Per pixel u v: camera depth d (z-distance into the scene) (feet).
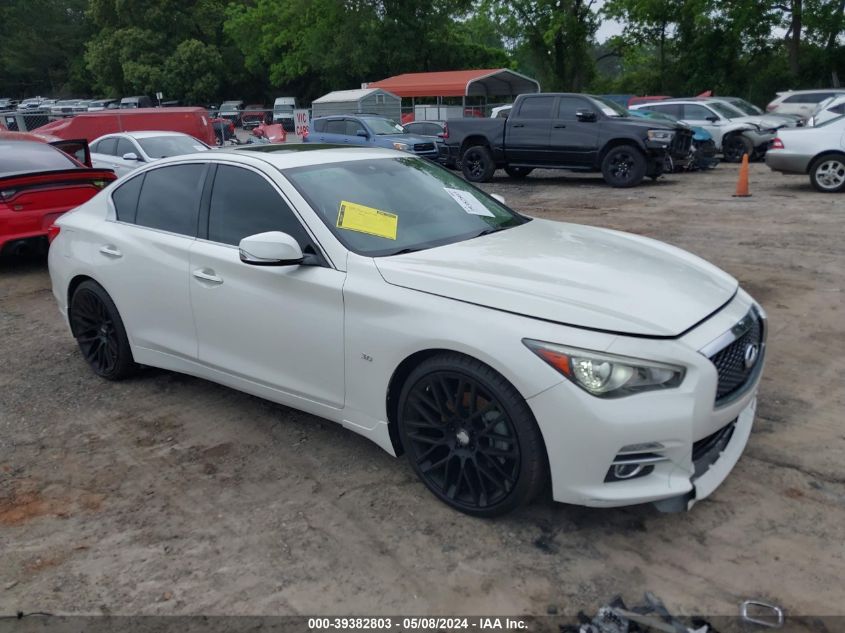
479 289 10.33
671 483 9.51
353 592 9.43
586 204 41.04
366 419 11.62
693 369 9.34
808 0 112.98
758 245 27.61
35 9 241.76
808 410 13.83
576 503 9.66
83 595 9.62
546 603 9.07
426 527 10.68
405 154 15.38
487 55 165.58
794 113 70.13
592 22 134.62
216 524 11.05
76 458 13.35
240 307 12.90
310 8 159.02
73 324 17.07
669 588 9.22
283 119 113.70
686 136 48.98
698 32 126.00
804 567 9.48
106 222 15.96
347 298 11.31
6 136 29.89
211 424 14.44
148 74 190.80
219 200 13.76
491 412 10.11
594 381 9.20
